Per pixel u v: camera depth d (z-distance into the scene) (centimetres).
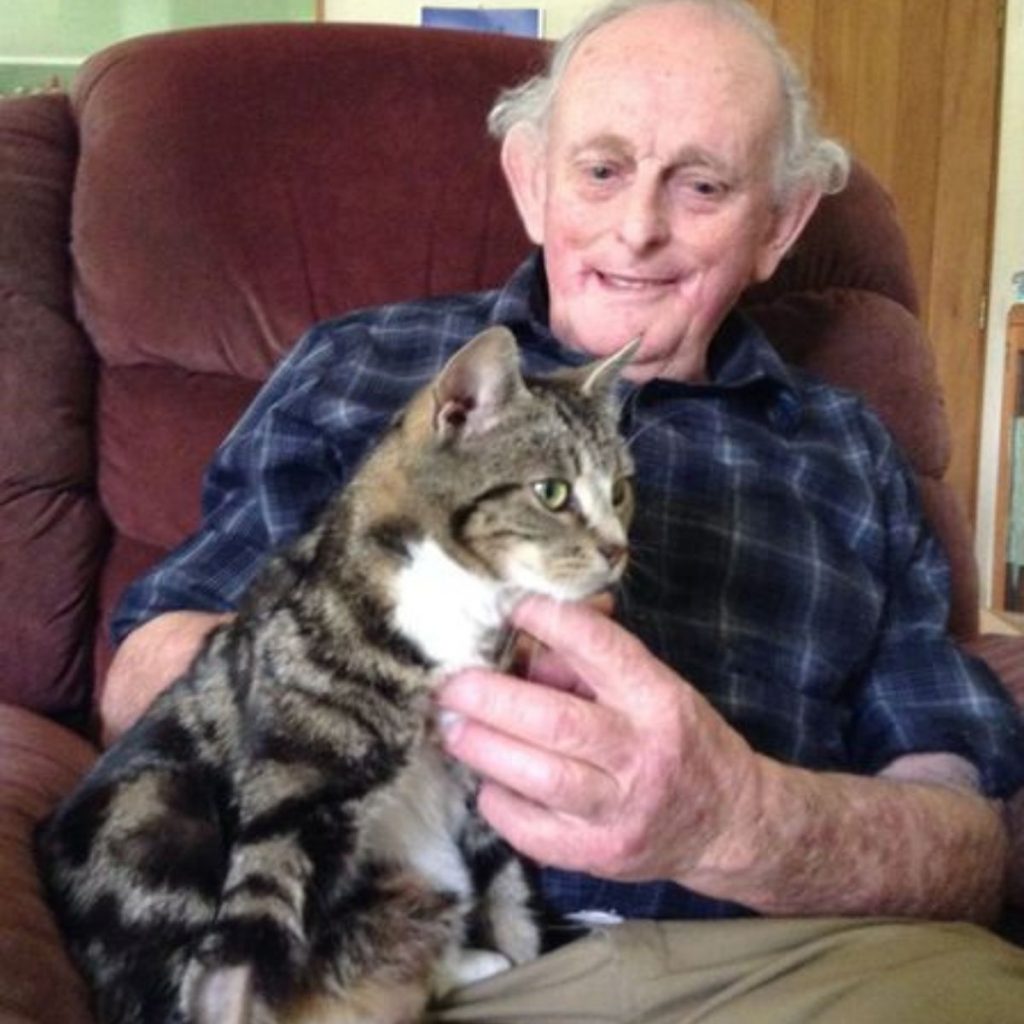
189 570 155
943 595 168
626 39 158
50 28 333
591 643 112
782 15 380
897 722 155
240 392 190
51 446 181
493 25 361
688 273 160
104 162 190
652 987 126
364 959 123
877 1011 113
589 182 158
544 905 137
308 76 196
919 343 207
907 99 386
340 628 120
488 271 195
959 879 140
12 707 171
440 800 129
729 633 147
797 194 174
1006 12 385
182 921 117
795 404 164
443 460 122
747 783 120
